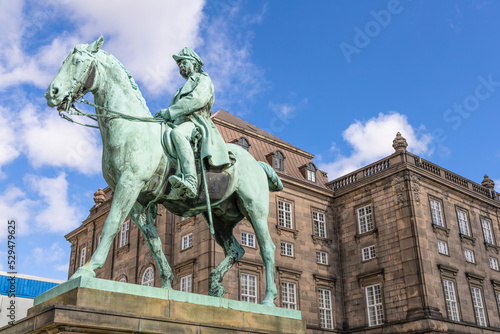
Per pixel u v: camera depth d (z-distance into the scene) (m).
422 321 28.91
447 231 33.16
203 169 7.01
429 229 32.06
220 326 6.04
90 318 5.01
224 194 7.38
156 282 30.73
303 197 35.22
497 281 35.22
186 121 7.24
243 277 28.80
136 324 5.31
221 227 7.98
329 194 36.50
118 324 5.18
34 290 28.75
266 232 7.71
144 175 6.46
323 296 33.31
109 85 6.77
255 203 7.72
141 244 33.38
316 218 35.47
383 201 33.56
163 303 5.79
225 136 34.22
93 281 5.38
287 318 6.96
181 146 6.71
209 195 7.20
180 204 7.21
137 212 7.08
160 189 6.80
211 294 7.53
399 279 31.03
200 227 29.44
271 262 7.59
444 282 31.34
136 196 6.35
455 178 36.56
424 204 32.59
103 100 6.75
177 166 6.83
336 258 35.16
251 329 6.34
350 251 34.72
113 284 5.50
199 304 6.10
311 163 38.03
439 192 34.25
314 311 32.22
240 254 7.96
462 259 33.50
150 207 7.10
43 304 5.66
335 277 34.34
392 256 31.91
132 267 33.22
